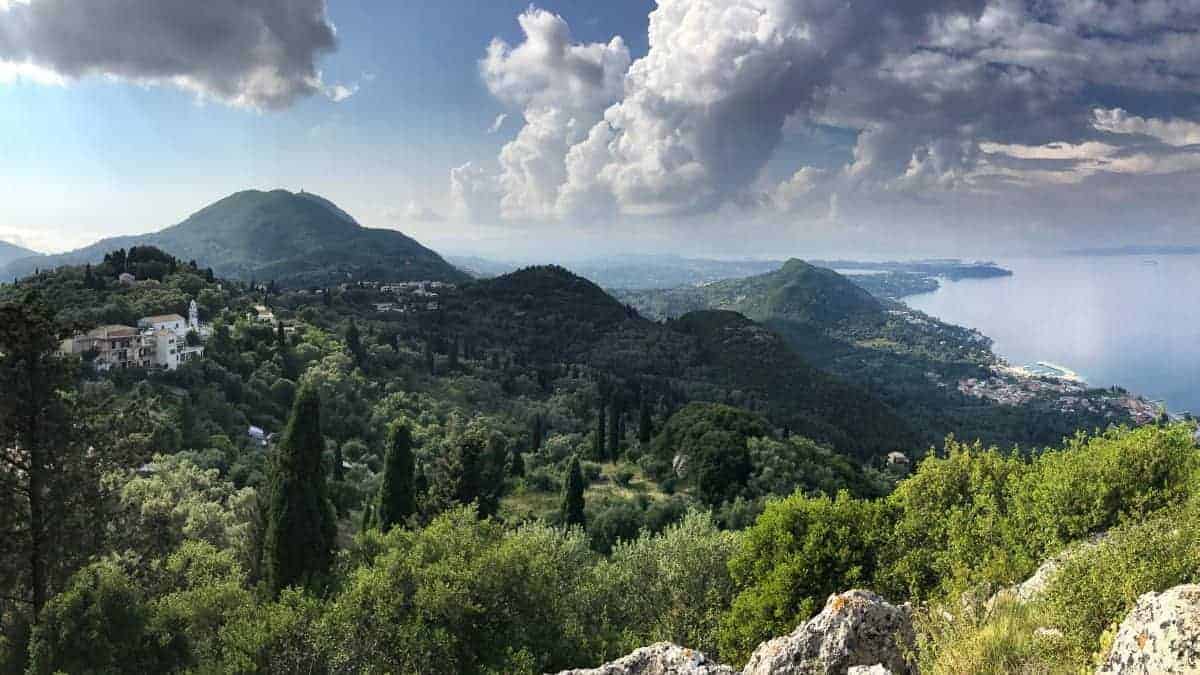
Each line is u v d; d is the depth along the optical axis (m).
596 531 59.78
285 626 21.38
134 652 21.11
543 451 95.38
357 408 104.88
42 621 20.70
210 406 86.88
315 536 32.56
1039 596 11.57
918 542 22.59
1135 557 10.62
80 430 25.72
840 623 11.11
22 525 24.11
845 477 86.94
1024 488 21.20
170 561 28.91
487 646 22.59
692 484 79.88
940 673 9.02
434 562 25.38
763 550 24.58
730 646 23.20
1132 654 7.73
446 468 54.91
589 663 23.02
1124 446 18.73
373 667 20.94
